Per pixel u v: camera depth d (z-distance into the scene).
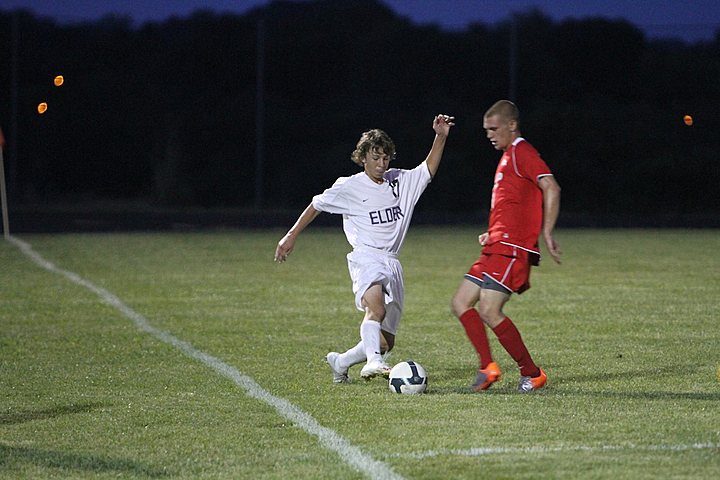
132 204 99.00
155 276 45.12
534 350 27.36
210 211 93.06
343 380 22.91
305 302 37.22
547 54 111.38
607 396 21.11
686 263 51.06
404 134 96.62
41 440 17.72
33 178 100.81
